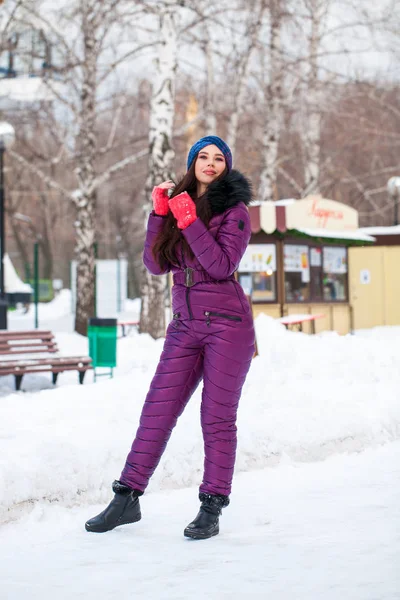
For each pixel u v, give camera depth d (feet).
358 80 80.02
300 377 25.02
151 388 13.20
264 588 9.43
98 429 16.79
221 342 12.80
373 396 22.66
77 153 71.92
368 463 18.15
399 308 67.26
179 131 72.43
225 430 12.90
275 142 77.97
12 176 165.07
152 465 13.10
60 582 10.15
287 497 14.93
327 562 10.45
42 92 67.15
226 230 12.78
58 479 14.28
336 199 141.59
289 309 56.90
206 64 76.38
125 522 12.97
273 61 76.64
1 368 34.04
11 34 64.44
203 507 12.54
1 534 12.88
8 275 108.47
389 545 11.23
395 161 133.49
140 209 172.86
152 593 9.48
